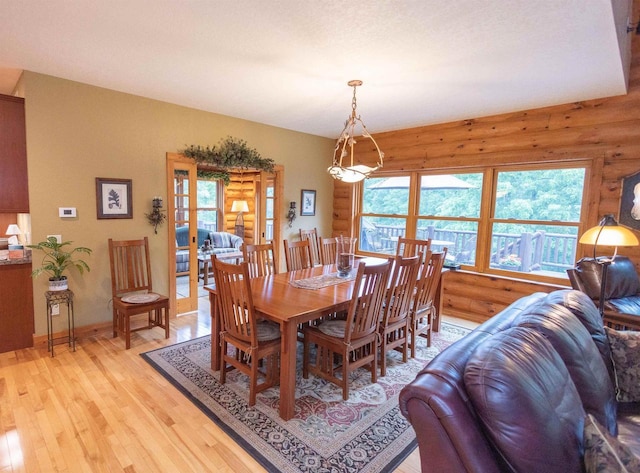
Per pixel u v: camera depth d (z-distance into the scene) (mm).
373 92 3523
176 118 4082
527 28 2225
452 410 1064
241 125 4715
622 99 3482
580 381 1574
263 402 2500
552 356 1397
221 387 2682
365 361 2725
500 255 4465
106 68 3029
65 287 3225
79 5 2047
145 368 2947
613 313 2898
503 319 1827
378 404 2527
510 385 1098
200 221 7824
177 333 3760
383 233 5625
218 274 2488
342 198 6051
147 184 3920
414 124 4891
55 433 2111
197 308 4594
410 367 3117
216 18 2170
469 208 4684
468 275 4582
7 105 3146
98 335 3637
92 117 3494
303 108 4172
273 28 2279
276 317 2254
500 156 4281
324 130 5430
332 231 6246
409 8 2018
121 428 2172
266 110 4285
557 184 4004
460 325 4301
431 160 4887
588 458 1060
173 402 2463
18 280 3229
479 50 2549
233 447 2041
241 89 3510
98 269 3643
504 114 4234
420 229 5176
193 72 3084
